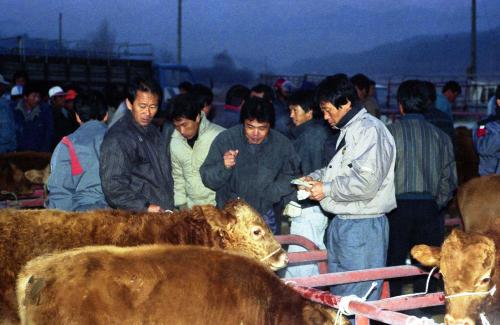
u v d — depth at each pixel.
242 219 4.73
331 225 5.12
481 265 3.65
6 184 8.80
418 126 5.73
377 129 4.76
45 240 4.44
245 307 3.63
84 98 5.66
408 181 5.66
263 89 9.18
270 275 3.80
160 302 3.49
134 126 5.19
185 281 3.55
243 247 4.75
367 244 4.90
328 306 4.02
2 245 4.40
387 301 3.98
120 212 4.63
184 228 4.64
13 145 9.43
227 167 5.46
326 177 5.00
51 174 5.50
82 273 3.46
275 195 5.73
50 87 12.48
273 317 3.71
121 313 3.43
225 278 3.63
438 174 5.75
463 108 27.06
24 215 4.52
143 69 24.72
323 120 6.58
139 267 3.53
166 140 6.08
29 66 22.16
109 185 5.01
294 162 5.76
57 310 3.39
